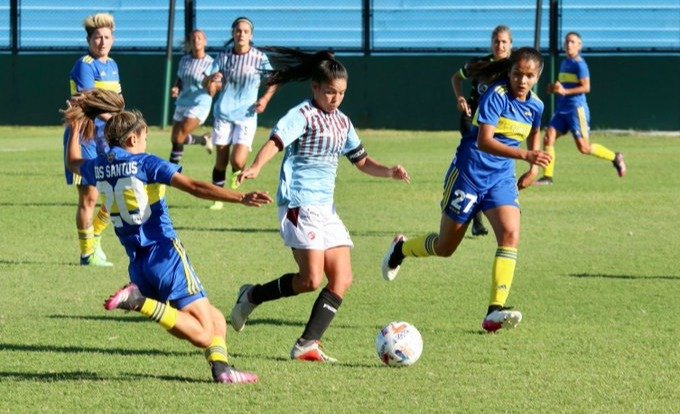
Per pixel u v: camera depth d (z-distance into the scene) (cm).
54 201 4491
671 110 8206
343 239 2052
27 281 2823
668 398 1755
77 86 3166
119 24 8988
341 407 1692
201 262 3144
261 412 1662
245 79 4309
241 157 4300
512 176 2366
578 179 5447
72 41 8994
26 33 8981
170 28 8550
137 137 1811
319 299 2014
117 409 1675
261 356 2045
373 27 8838
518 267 3091
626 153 6838
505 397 1756
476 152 2345
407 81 8531
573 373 1919
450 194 2378
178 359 2012
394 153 6819
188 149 7175
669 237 3647
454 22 8769
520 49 2323
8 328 2264
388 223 3988
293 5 8962
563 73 5144
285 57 2053
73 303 2545
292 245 2027
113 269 3025
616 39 8462
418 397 1753
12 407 1684
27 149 6944
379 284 2833
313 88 2042
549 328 2306
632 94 8256
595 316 2433
